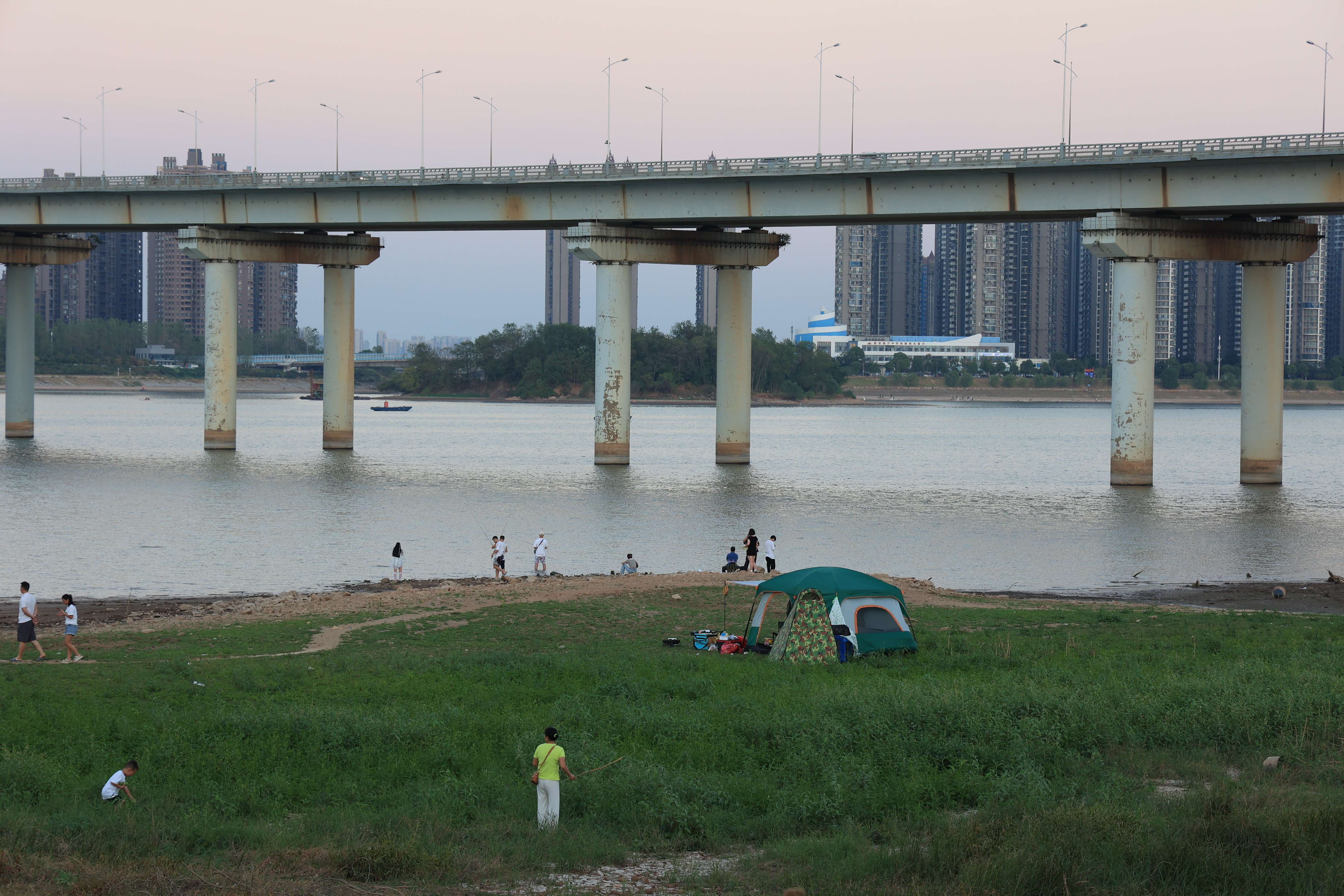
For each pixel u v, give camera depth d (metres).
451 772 37.22
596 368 176.38
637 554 99.50
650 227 174.75
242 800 34.97
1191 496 146.88
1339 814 29.09
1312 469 193.25
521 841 30.97
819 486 156.88
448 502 134.50
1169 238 148.12
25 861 28.97
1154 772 36.19
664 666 54.22
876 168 151.88
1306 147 132.62
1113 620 66.81
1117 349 152.12
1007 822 30.06
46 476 158.50
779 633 57.03
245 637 61.81
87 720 42.88
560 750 32.66
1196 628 63.78
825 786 34.50
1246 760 36.97
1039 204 147.50
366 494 140.88
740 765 38.03
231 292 191.88
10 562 93.00
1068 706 41.16
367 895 27.27
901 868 27.95
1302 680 45.28
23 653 56.81
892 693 43.53
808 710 42.53
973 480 169.25
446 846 30.25
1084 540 109.25
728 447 185.00
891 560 97.69
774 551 90.69
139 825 31.81
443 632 64.06
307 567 91.94
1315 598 79.88
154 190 186.00
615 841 31.31
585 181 166.62
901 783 34.84
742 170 159.38
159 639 61.19
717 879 27.95
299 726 41.50
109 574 88.38
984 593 82.38
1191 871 27.09
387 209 178.12
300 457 192.62
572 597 73.69
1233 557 99.38
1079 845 28.06
